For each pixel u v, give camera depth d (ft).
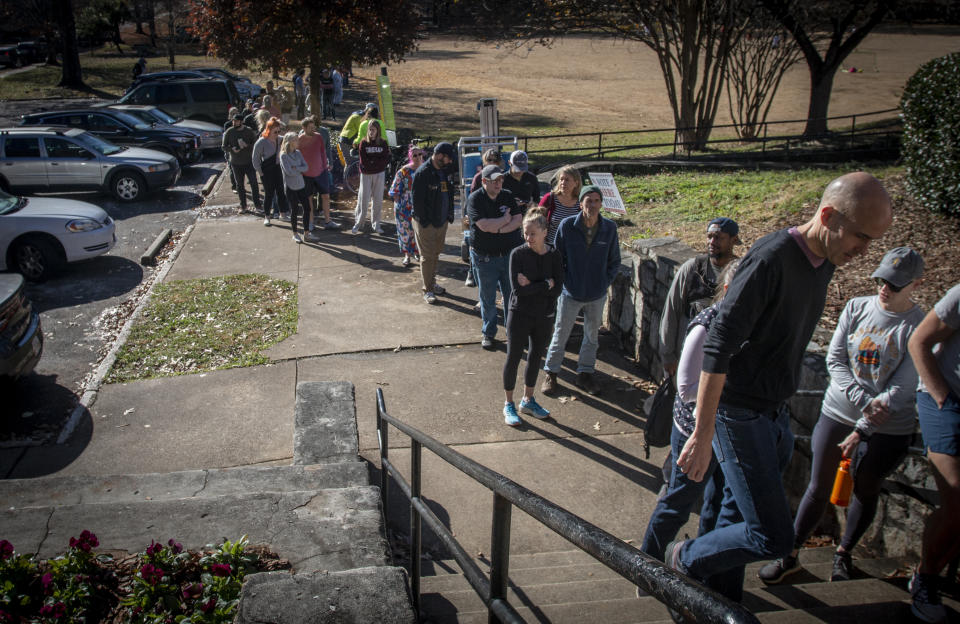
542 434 20.34
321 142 38.75
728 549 9.59
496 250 24.30
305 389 21.31
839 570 12.96
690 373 10.23
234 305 30.40
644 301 23.76
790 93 112.98
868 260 27.63
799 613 10.82
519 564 14.92
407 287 32.17
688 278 14.70
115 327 29.63
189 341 27.02
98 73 134.10
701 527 11.68
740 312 8.43
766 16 68.74
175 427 21.20
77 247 35.60
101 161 50.47
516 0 73.72
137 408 22.34
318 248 38.06
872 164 52.75
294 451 18.16
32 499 15.26
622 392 22.77
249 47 67.92
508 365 20.31
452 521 16.55
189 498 13.70
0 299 22.27
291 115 95.04
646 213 38.83
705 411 8.78
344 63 69.67
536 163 64.49
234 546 11.46
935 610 10.59
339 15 65.92
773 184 43.29
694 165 52.06
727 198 40.47
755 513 9.20
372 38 67.05
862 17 72.33
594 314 21.89
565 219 20.93
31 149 50.11
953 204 29.58
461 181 36.68
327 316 28.99
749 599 11.54
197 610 9.99
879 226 7.88
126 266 37.86
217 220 44.34
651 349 23.45
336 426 19.38
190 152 63.00
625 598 12.39
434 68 148.46
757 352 8.91
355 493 13.99
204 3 67.97
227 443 20.29
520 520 16.84
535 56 169.48
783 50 72.38
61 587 10.50
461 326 27.94
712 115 69.46
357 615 8.52
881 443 12.17
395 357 25.36
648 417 14.12
